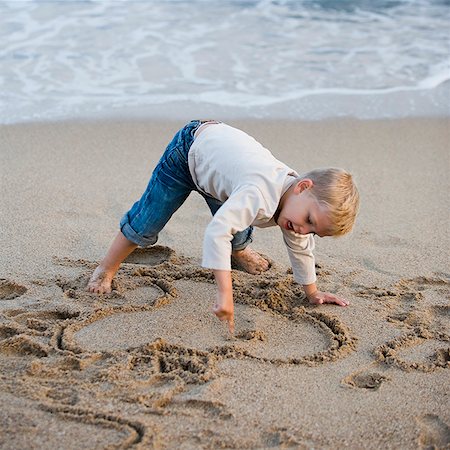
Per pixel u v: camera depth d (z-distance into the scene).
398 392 1.98
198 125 2.35
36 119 3.66
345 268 2.57
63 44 4.54
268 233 2.79
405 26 5.03
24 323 2.21
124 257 2.40
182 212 2.90
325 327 2.23
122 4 5.23
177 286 2.42
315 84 4.20
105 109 3.81
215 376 1.99
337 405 1.92
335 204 2.08
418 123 3.81
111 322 2.22
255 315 2.28
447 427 1.87
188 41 4.67
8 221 2.77
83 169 3.23
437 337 2.20
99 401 1.89
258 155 2.21
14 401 1.87
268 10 5.25
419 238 2.77
